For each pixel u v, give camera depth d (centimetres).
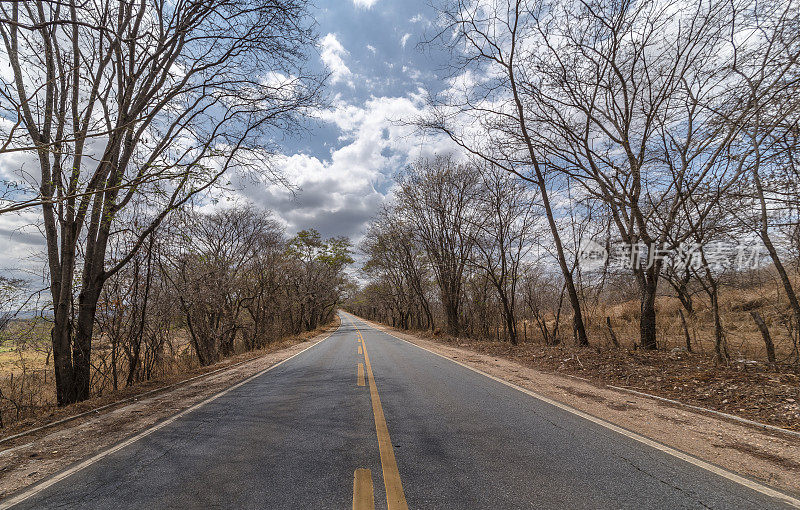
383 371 924
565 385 709
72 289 879
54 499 303
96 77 835
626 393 636
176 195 862
